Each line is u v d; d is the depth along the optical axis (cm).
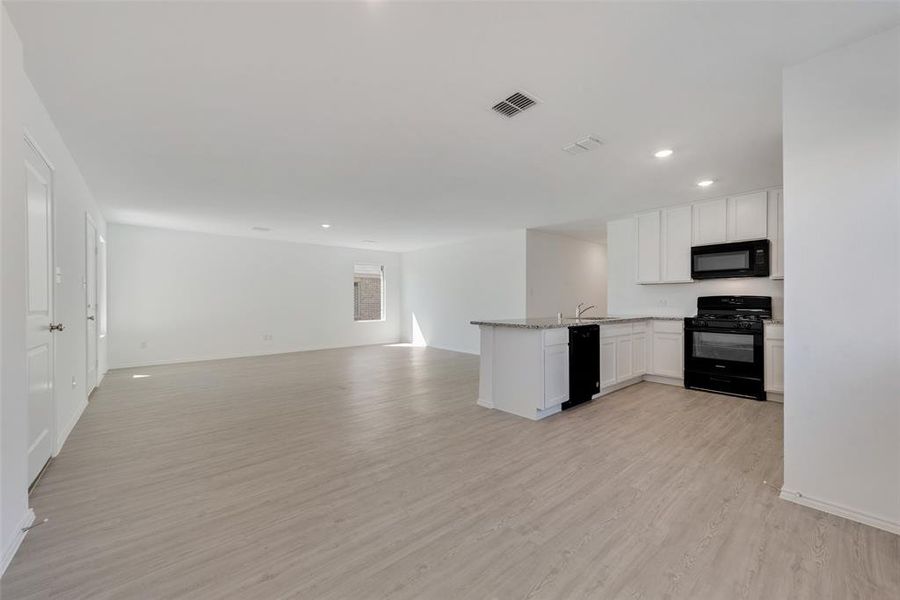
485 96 234
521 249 683
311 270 834
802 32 178
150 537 175
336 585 145
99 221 507
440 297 863
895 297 176
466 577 150
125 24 170
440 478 234
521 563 158
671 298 512
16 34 171
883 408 179
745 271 416
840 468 190
